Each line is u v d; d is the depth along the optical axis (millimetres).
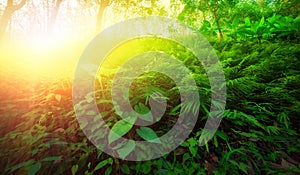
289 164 1709
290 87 2621
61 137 1977
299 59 3145
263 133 2113
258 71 2828
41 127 2102
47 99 2555
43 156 1794
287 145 1928
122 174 1673
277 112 2369
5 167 1779
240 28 4656
